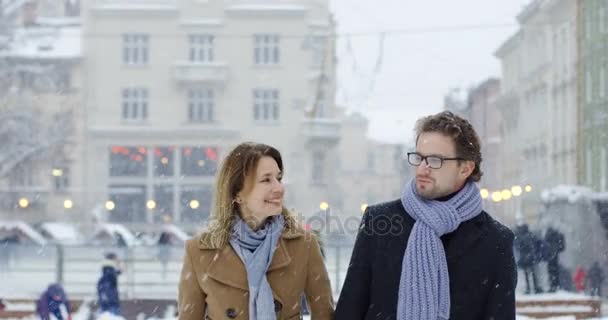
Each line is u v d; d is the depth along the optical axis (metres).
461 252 3.85
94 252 26.28
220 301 4.05
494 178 60.66
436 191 3.88
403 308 3.80
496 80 62.03
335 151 62.50
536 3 51.97
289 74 63.12
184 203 60.41
